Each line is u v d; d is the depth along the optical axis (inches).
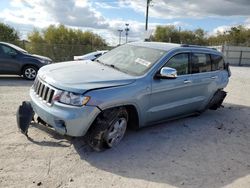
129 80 190.9
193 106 253.9
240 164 187.3
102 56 248.2
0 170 150.3
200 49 260.4
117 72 202.2
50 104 173.2
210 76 266.7
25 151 172.7
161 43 252.4
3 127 207.3
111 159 174.7
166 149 198.2
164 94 214.8
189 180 160.4
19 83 417.1
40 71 201.9
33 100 187.3
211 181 161.8
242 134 247.8
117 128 186.5
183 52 235.8
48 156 169.8
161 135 223.3
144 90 195.6
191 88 243.1
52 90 174.9
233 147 215.3
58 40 1481.3
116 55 237.5
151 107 207.6
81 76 183.0
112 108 181.0
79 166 162.7
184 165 177.6
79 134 169.8
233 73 881.5
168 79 214.4
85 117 166.7
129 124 209.5
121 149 189.6
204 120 276.8
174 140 216.1
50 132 200.2
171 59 221.6
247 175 173.0
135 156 182.2
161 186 151.6
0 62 442.3
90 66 212.8
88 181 149.1
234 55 1578.5
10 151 171.0
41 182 143.5
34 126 207.0
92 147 179.3
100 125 174.4
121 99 179.8
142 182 153.6
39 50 1038.4
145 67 208.7
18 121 191.5
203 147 209.0
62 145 184.5
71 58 1069.8
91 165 165.3
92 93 169.0
